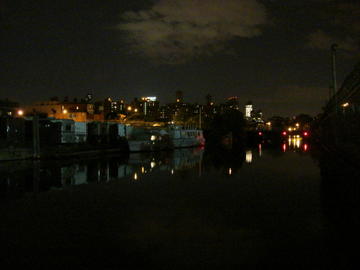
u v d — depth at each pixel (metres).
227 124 124.88
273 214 16.91
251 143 130.00
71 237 13.65
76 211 18.42
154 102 178.62
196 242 12.77
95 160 53.78
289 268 10.23
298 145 101.31
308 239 12.90
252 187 25.47
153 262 10.88
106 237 13.58
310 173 32.88
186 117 137.25
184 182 28.98
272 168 38.34
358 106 31.03
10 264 10.92
